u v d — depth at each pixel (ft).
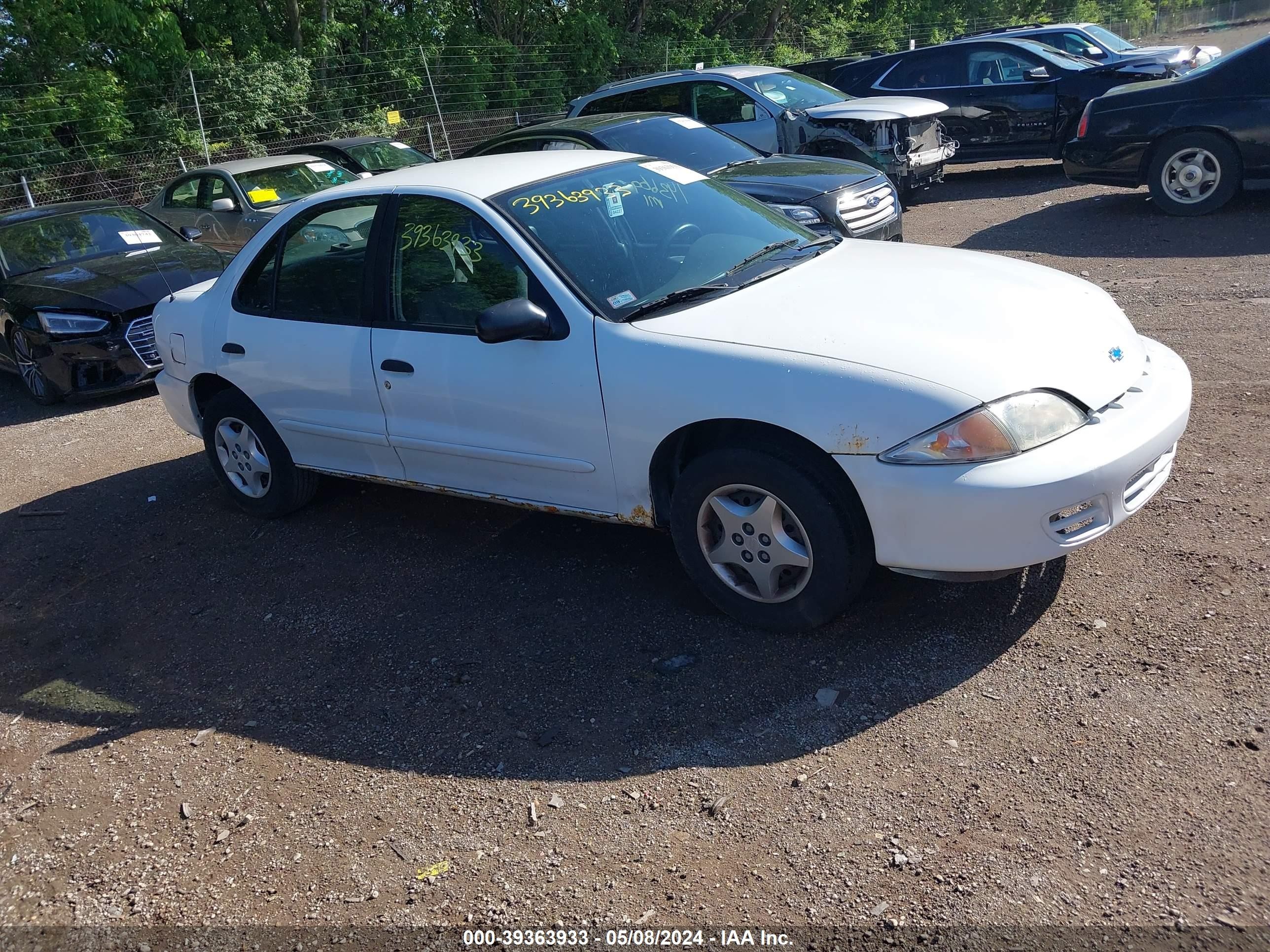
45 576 17.07
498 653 12.75
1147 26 146.00
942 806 9.19
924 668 11.16
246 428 17.47
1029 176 42.73
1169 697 10.07
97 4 59.98
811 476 11.13
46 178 58.65
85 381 26.30
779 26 108.99
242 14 72.38
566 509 13.57
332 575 15.60
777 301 12.36
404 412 14.48
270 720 12.10
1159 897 7.91
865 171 27.35
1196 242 27.22
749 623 12.34
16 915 9.61
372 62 75.72
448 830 9.84
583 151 16.10
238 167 41.19
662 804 9.76
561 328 12.67
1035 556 10.48
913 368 10.73
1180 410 11.51
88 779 11.50
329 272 15.33
